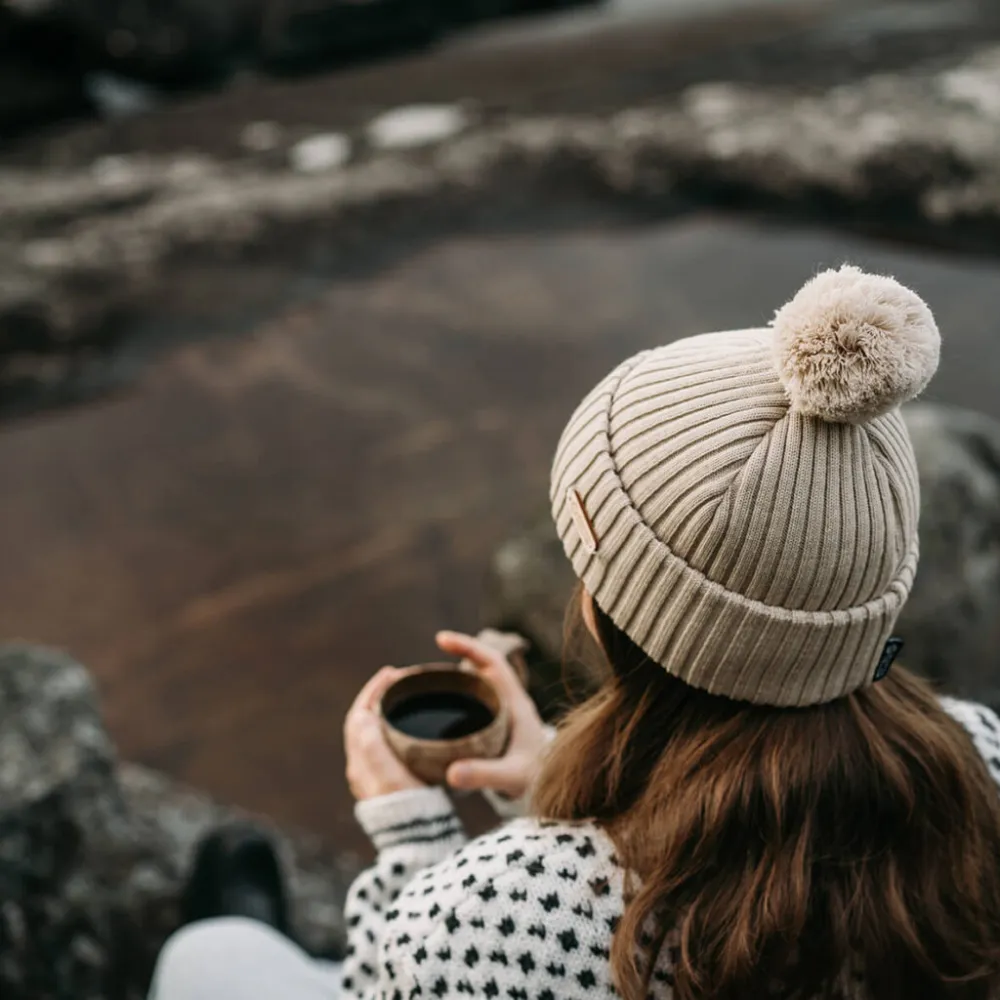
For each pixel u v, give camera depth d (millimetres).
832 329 697
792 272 4203
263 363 3947
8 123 5824
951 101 5066
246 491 3352
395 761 1137
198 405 3738
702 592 761
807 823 782
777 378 757
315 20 6625
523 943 792
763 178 4738
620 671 882
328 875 2219
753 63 5953
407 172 5070
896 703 857
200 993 1429
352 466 3434
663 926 795
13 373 3869
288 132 5633
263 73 6695
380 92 6125
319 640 2826
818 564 737
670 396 779
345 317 4191
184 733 2578
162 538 3188
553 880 812
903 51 5855
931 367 710
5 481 3428
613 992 789
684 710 845
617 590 817
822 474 730
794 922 765
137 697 2686
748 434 743
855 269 747
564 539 874
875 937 784
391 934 829
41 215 4785
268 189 4973
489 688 1188
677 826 795
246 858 1896
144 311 4199
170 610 2943
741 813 789
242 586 3010
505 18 7430
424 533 3156
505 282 4340
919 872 802
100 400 3777
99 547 3162
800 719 811
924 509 2262
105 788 1990
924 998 811
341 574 3033
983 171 4488
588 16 7395
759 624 758
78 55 6074
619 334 3980
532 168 5043
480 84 6098
